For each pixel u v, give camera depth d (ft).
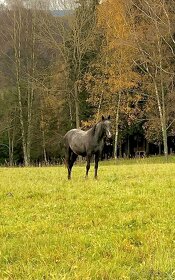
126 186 49.85
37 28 153.79
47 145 177.88
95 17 146.61
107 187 48.83
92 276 20.84
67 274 21.03
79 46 145.28
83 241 26.68
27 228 30.55
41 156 185.26
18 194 46.03
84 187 49.70
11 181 62.03
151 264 21.58
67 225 31.65
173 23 134.41
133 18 131.95
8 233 29.45
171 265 21.36
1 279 21.07
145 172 68.44
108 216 33.47
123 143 184.85
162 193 42.80
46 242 26.96
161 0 132.98
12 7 157.07
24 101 175.11
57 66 154.51
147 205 36.91
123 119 150.41
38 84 150.30
